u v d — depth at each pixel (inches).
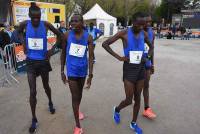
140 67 148.6
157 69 368.2
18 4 548.7
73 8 1244.5
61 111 191.8
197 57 520.4
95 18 1107.3
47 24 160.4
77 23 142.0
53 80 283.4
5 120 175.5
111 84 272.5
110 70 351.6
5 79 269.4
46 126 166.7
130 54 145.9
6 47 281.9
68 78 150.7
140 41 145.2
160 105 210.2
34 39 156.7
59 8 603.2
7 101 213.6
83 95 231.5
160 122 176.7
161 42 951.0
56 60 424.8
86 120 177.5
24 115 184.1
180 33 1274.6
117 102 215.0
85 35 146.7
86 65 152.5
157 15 2180.1
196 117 186.7
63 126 167.3
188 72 351.9
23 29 162.7
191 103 216.8
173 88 263.6
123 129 164.7
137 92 153.8
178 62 442.6
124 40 147.5
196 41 1047.6
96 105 206.7
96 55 515.2
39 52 159.8
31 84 158.2
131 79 149.1
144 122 175.8
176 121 179.0
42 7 575.8
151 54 162.6
